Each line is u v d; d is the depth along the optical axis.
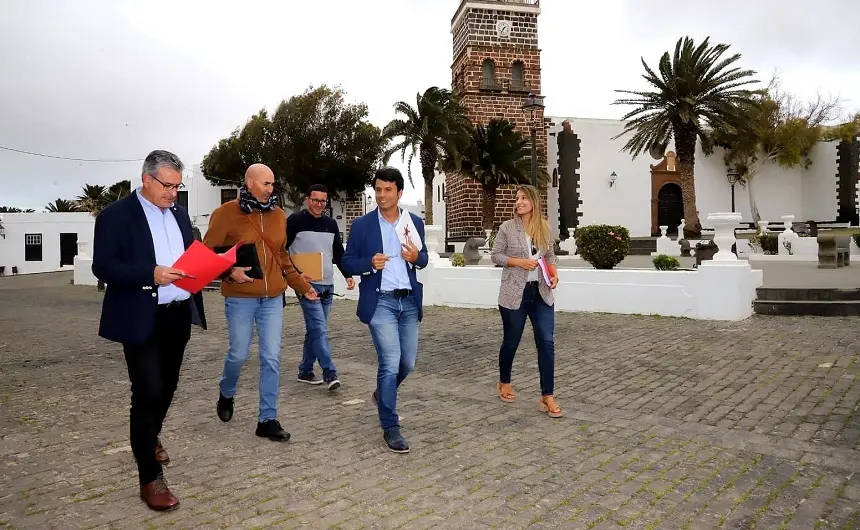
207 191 37.09
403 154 28.30
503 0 33.88
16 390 6.29
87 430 4.91
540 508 3.49
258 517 3.35
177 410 5.52
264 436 4.71
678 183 37.66
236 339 4.55
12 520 3.30
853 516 3.37
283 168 34.00
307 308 6.17
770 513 3.41
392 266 4.53
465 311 12.08
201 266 3.42
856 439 4.57
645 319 10.20
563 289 11.47
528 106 20.83
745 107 27.56
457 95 35.06
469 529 3.24
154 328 3.43
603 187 36.62
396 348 4.49
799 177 40.56
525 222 5.48
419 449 4.47
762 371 6.63
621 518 3.36
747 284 10.03
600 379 6.59
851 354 7.17
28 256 41.72
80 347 8.88
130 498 3.60
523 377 6.82
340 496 3.64
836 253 16.80
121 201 3.54
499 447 4.52
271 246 4.55
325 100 34.66
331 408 5.60
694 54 27.34
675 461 4.21
